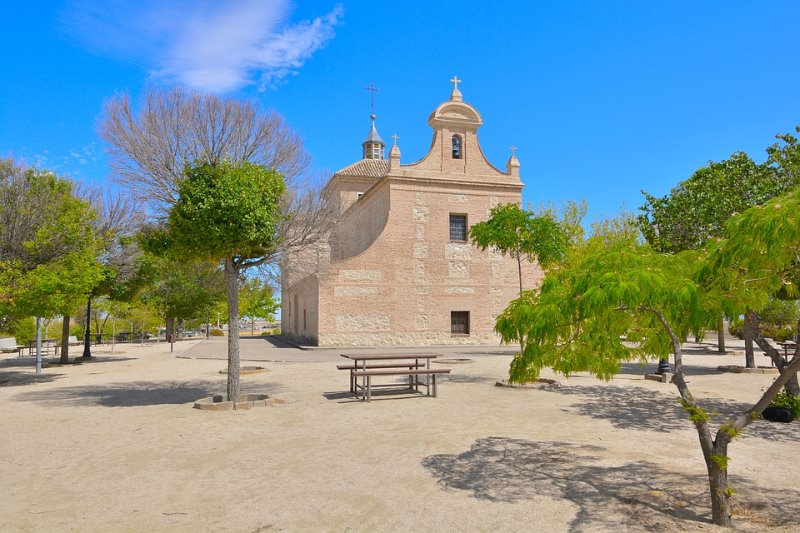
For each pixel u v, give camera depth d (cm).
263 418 997
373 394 1289
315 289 3162
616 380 1537
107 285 2192
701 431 498
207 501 554
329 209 1334
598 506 529
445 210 3334
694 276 541
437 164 3356
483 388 1395
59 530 481
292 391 1348
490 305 3362
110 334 4391
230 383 1135
